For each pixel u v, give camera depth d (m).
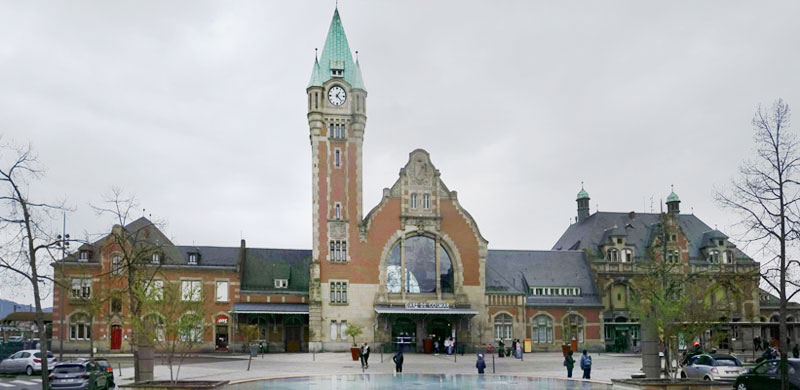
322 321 82.12
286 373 53.56
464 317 84.75
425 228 85.31
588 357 49.75
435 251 85.56
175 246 87.25
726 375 42.22
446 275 85.44
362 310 82.88
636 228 100.62
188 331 42.16
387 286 84.00
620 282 94.38
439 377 50.94
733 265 94.31
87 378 38.94
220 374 51.97
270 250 91.56
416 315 83.69
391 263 84.62
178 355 75.88
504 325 87.12
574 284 92.31
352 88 86.19
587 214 108.25
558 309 89.62
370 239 84.31
